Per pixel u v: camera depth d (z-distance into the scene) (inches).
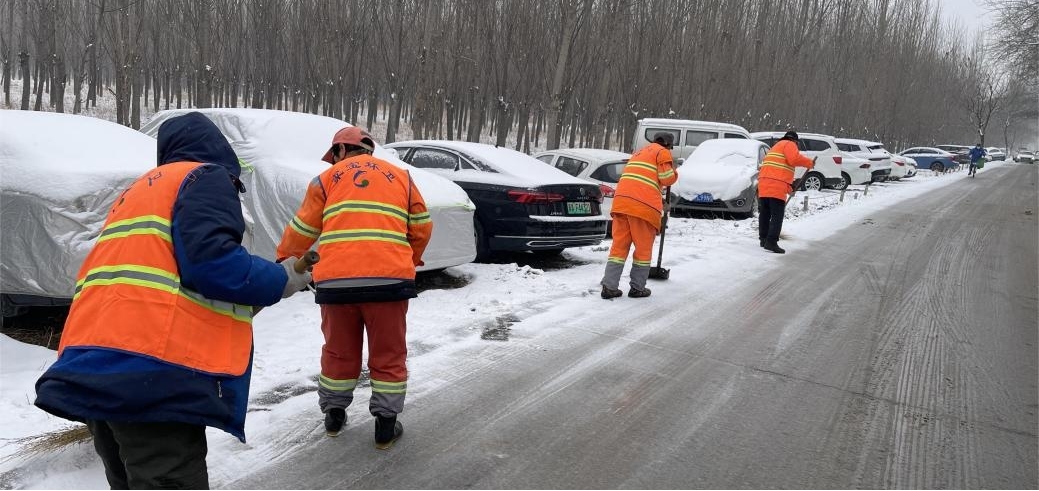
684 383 189.0
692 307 269.3
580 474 136.9
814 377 199.9
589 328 233.0
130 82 810.8
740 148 587.2
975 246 484.1
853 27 1652.3
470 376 184.2
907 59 1978.3
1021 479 144.3
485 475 134.4
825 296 303.1
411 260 142.3
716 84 1139.3
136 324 85.4
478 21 1060.5
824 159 912.9
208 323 91.2
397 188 142.8
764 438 157.6
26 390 161.2
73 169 190.7
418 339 210.7
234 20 1197.7
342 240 136.9
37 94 1075.9
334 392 144.9
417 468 135.6
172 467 89.9
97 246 90.7
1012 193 1023.0
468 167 329.1
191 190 89.8
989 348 238.5
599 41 1040.8
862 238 491.2
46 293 184.1
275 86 1208.8
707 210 557.0
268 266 94.1
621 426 159.6
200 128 97.8
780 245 432.8
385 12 1122.0
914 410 179.2
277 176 249.6
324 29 1101.1
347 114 1139.3
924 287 335.6
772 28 1286.9
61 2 1107.3
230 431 92.2
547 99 1043.9
